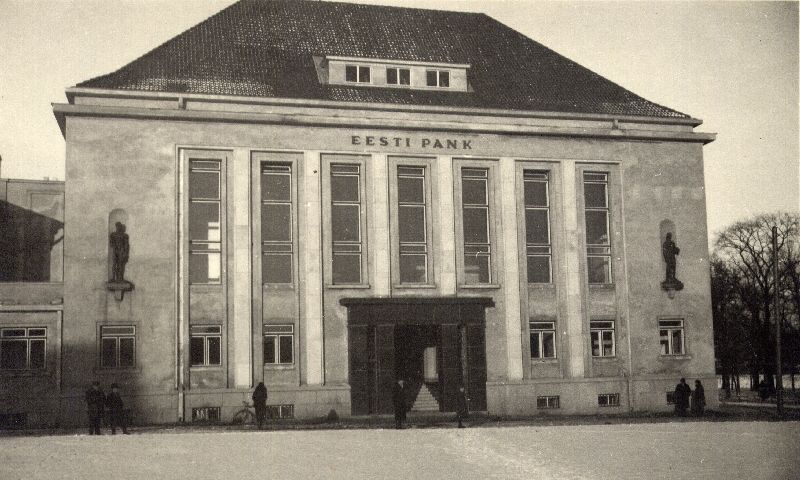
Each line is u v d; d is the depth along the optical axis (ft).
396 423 107.55
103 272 120.26
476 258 135.13
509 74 146.51
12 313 116.37
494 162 136.46
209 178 126.31
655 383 138.41
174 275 122.21
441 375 130.72
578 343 136.15
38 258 136.46
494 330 133.28
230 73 131.34
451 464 76.23
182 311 121.90
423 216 133.69
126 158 122.83
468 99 139.13
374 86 137.39
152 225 122.52
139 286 121.08
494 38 152.97
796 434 98.22
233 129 126.72
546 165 138.82
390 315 127.65
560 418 125.18
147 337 120.37
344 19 146.41
